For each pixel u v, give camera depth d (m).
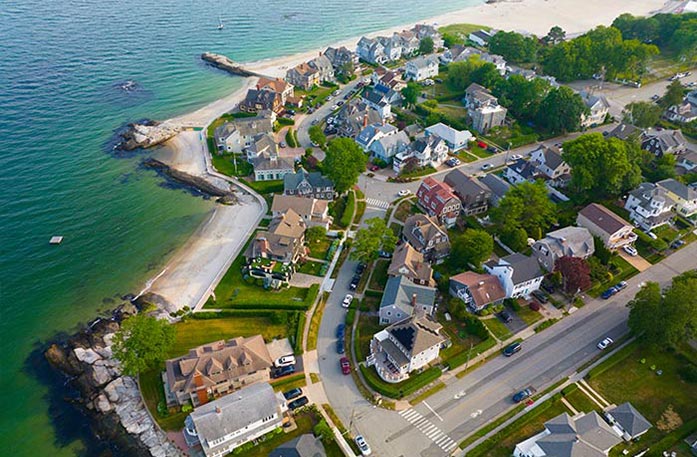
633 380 91.44
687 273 102.81
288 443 75.88
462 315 101.50
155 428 83.62
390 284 106.12
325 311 105.94
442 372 92.44
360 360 94.62
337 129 177.62
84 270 119.12
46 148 164.50
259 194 145.62
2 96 193.00
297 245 119.06
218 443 78.25
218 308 106.00
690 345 97.50
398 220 133.62
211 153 165.12
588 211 126.75
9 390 92.06
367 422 83.94
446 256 119.44
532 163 149.38
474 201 134.12
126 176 153.50
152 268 120.00
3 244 125.44
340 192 143.38
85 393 91.19
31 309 108.75
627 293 110.44
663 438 80.81
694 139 173.88
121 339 90.00
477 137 174.00
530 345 98.19
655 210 127.31
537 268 106.94
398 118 189.50
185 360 86.50
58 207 139.00
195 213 138.62
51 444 83.50
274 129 178.25
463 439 81.31
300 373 92.25
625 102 199.25
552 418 84.06
